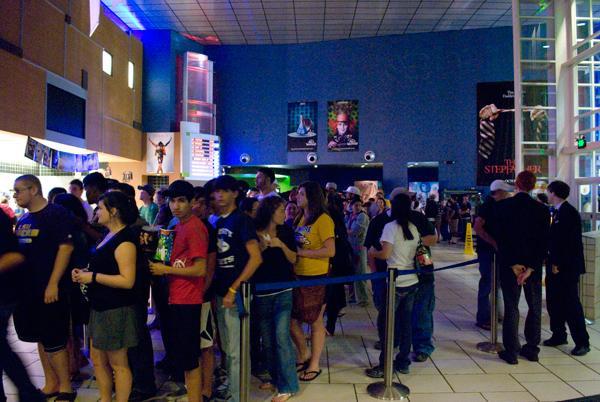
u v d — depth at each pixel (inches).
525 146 372.8
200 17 738.2
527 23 376.2
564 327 213.6
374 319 260.4
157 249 137.3
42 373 179.0
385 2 697.6
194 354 137.8
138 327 140.6
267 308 155.0
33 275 147.6
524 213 187.8
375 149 847.1
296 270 170.7
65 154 494.0
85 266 165.2
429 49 831.1
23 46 421.1
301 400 157.1
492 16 756.0
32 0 436.1
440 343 218.2
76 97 524.4
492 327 208.1
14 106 406.6
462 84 820.6
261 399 159.0
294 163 865.5
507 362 192.7
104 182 194.9
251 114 874.1
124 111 676.7
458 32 820.6
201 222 140.8
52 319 148.8
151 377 159.5
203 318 146.0
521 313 270.5
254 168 901.8
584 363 192.7
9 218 137.2
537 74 373.1
